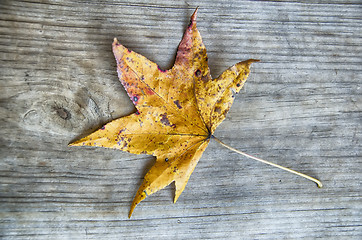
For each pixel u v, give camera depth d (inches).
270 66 12.0
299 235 12.2
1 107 11.4
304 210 12.2
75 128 11.6
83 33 11.5
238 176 12.0
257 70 12.0
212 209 12.0
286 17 12.0
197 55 11.1
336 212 12.2
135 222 11.8
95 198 11.7
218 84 11.2
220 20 11.8
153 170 11.3
